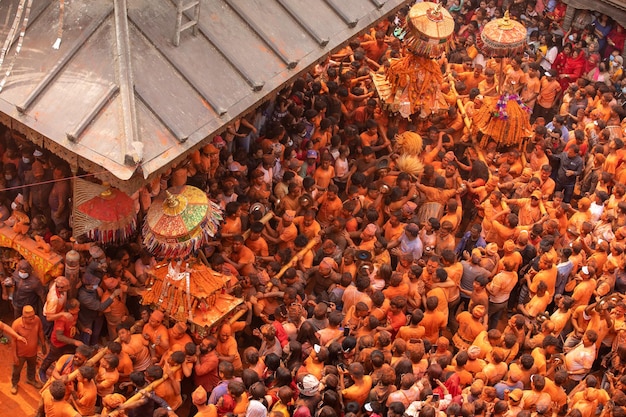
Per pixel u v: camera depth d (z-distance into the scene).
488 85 25.44
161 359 17.27
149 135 16.03
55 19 17.14
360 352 17.28
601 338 19.03
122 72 16.30
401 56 24.78
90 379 16.17
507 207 21.14
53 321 17.27
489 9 29.00
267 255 19.75
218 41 17.88
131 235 18.17
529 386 17.47
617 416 16.86
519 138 23.23
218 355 17.56
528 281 19.81
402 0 21.31
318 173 21.61
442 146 23.31
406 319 18.52
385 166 22.16
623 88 27.03
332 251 19.80
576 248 20.17
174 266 17.30
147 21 17.30
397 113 23.59
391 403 16.02
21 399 17.72
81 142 15.73
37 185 18.50
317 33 19.17
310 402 16.12
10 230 18.08
